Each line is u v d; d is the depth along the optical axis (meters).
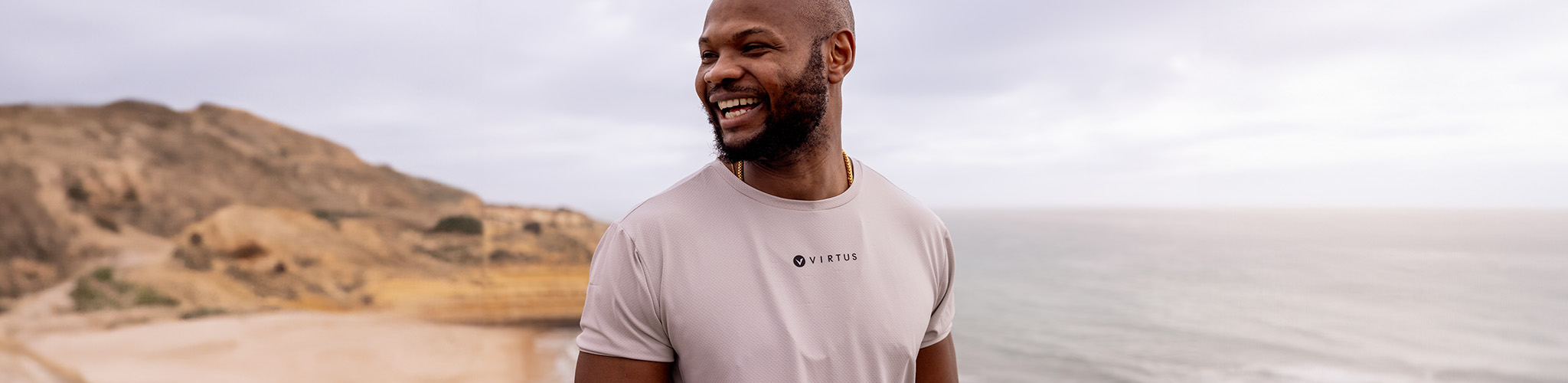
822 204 1.05
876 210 1.13
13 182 23.64
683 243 0.98
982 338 35.50
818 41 0.99
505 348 20.19
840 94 1.08
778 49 0.95
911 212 1.18
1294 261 75.06
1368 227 145.75
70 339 17.31
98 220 24.12
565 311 23.95
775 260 1.01
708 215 1.01
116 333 18.02
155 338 17.98
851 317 1.03
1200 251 85.81
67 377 15.26
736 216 1.02
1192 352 33.06
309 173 31.44
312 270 23.78
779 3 0.96
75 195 24.69
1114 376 28.31
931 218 1.21
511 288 24.58
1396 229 135.00
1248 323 40.31
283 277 23.45
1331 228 138.62
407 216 30.03
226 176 28.72
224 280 22.86
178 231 24.89
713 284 0.97
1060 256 78.75
